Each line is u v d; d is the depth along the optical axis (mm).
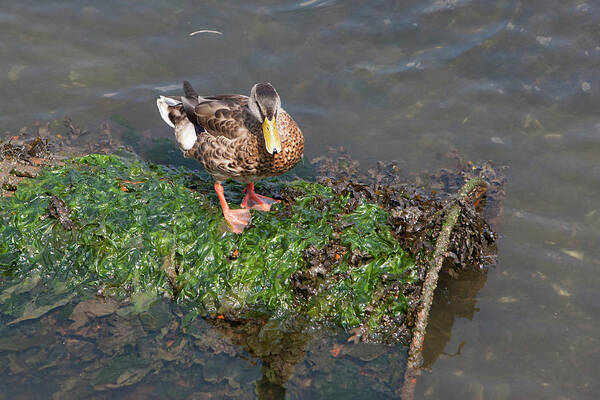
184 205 1676
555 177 1823
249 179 1666
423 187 1834
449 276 1661
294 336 1567
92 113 1982
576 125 1909
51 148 1872
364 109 1989
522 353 1551
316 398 1494
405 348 1555
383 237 1619
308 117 1977
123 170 1767
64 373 1500
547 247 1705
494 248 1703
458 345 1562
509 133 1917
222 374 1515
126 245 1630
